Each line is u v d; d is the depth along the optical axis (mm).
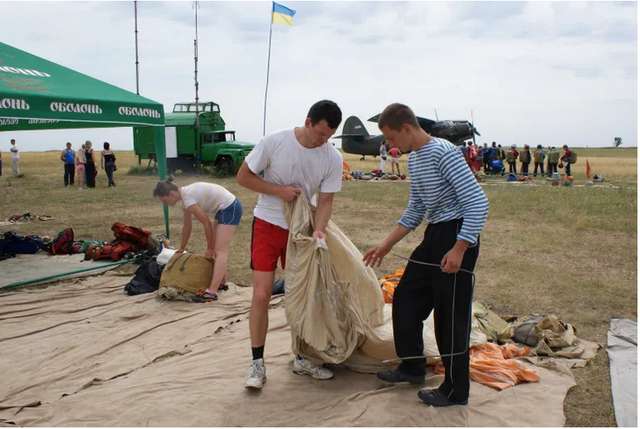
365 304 3869
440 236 3230
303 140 3594
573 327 4684
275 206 3709
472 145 27172
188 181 22172
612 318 5188
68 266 7281
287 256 3631
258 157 3607
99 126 9984
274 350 4297
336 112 3455
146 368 4027
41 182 22734
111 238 9797
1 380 3893
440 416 3209
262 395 3529
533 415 3273
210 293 5727
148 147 26750
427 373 3834
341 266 3807
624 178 26750
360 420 3197
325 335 3633
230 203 5762
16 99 6180
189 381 3744
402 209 13914
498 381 3668
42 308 5539
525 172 28141
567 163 24719
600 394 3602
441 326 3336
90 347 4484
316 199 3879
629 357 4180
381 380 3719
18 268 7188
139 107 7879
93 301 5777
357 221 11797
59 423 3191
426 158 3170
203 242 9266
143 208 14086
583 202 14938
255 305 3641
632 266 7352
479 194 3020
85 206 14500
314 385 3680
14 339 4699
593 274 6918
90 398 3504
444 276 3211
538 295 5984
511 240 9336
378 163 39406
